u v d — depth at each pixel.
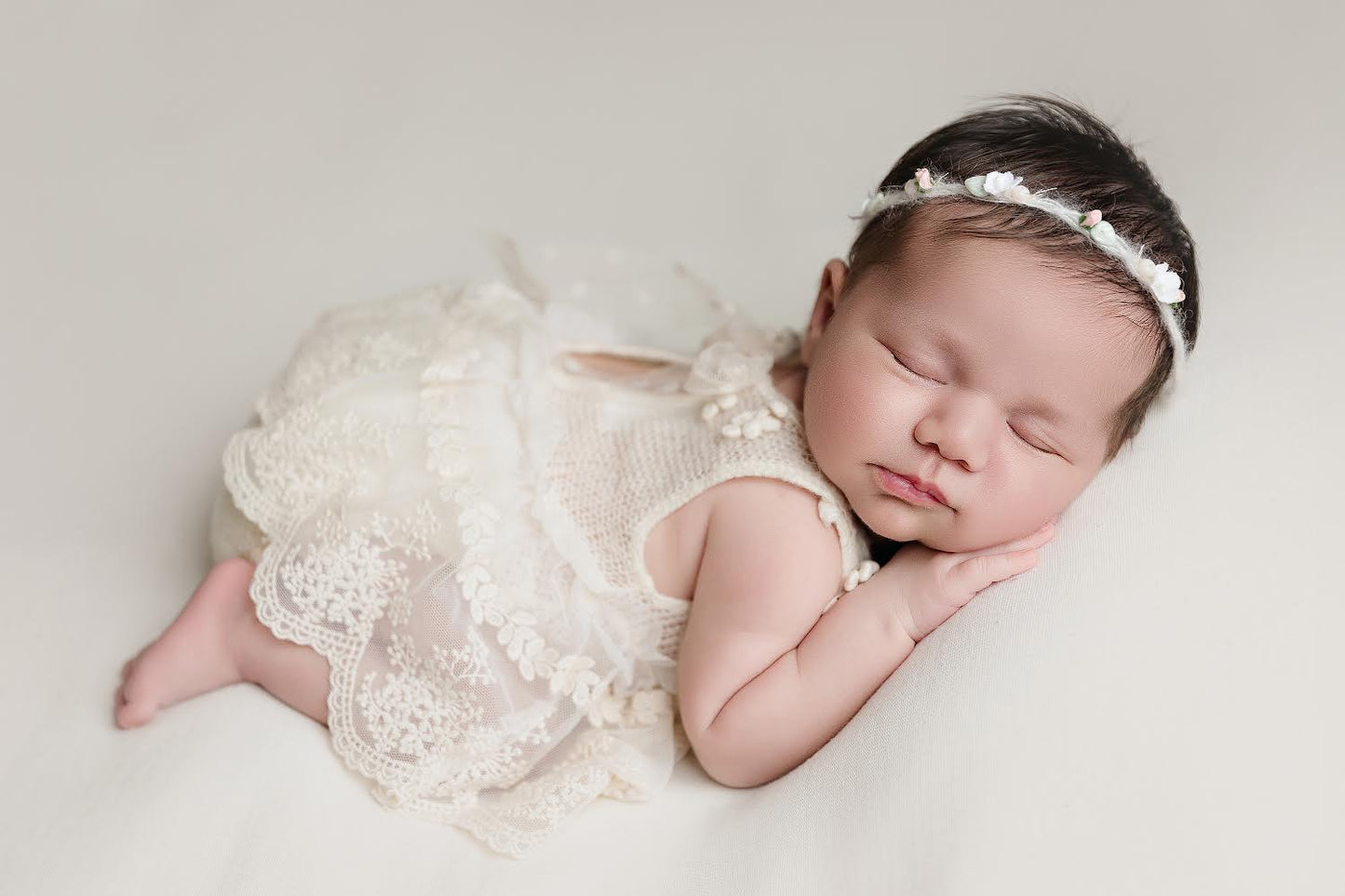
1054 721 1.44
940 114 2.95
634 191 2.88
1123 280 1.60
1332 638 1.46
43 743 1.71
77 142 2.94
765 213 2.79
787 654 1.68
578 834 1.68
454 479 1.80
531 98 3.14
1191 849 1.32
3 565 1.99
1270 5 2.93
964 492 1.61
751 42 3.24
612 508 1.81
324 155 2.98
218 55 3.22
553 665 1.75
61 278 2.58
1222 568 1.54
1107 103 2.77
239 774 1.64
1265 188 2.20
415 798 1.70
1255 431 1.69
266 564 1.79
